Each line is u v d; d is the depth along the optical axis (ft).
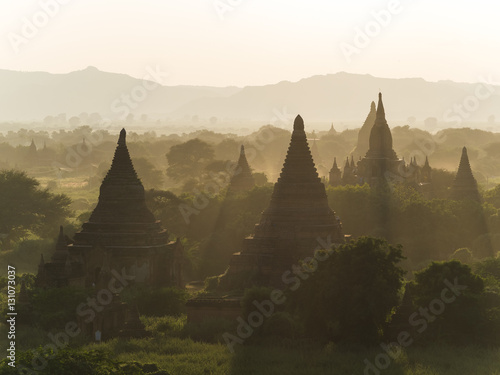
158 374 311.68
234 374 326.03
